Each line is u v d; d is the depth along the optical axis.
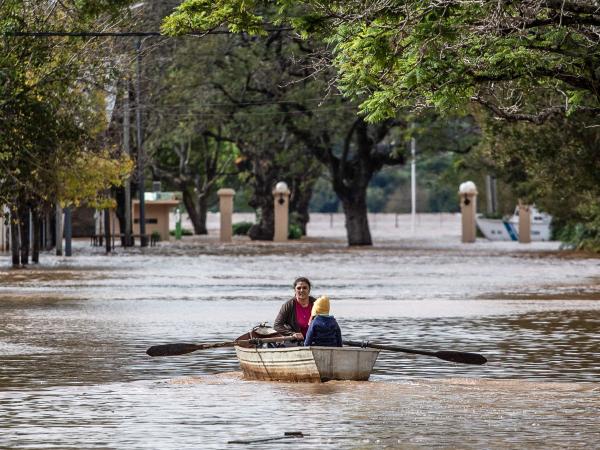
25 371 47.34
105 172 122.06
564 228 191.38
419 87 49.41
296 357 43.50
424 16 45.75
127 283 99.94
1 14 84.75
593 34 50.72
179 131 184.00
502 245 196.62
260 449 31.41
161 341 57.59
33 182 105.00
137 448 31.56
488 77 50.28
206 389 42.41
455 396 40.69
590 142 108.69
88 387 43.00
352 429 34.38
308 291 46.84
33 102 93.12
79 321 67.31
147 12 124.12
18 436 33.38
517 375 46.19
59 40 92.94
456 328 63.81
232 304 78.75
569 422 35.59
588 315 71.44
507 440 32.69
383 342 57.25
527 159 115.62
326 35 52.00
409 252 166.62
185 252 164.12
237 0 50.28
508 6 47.81
